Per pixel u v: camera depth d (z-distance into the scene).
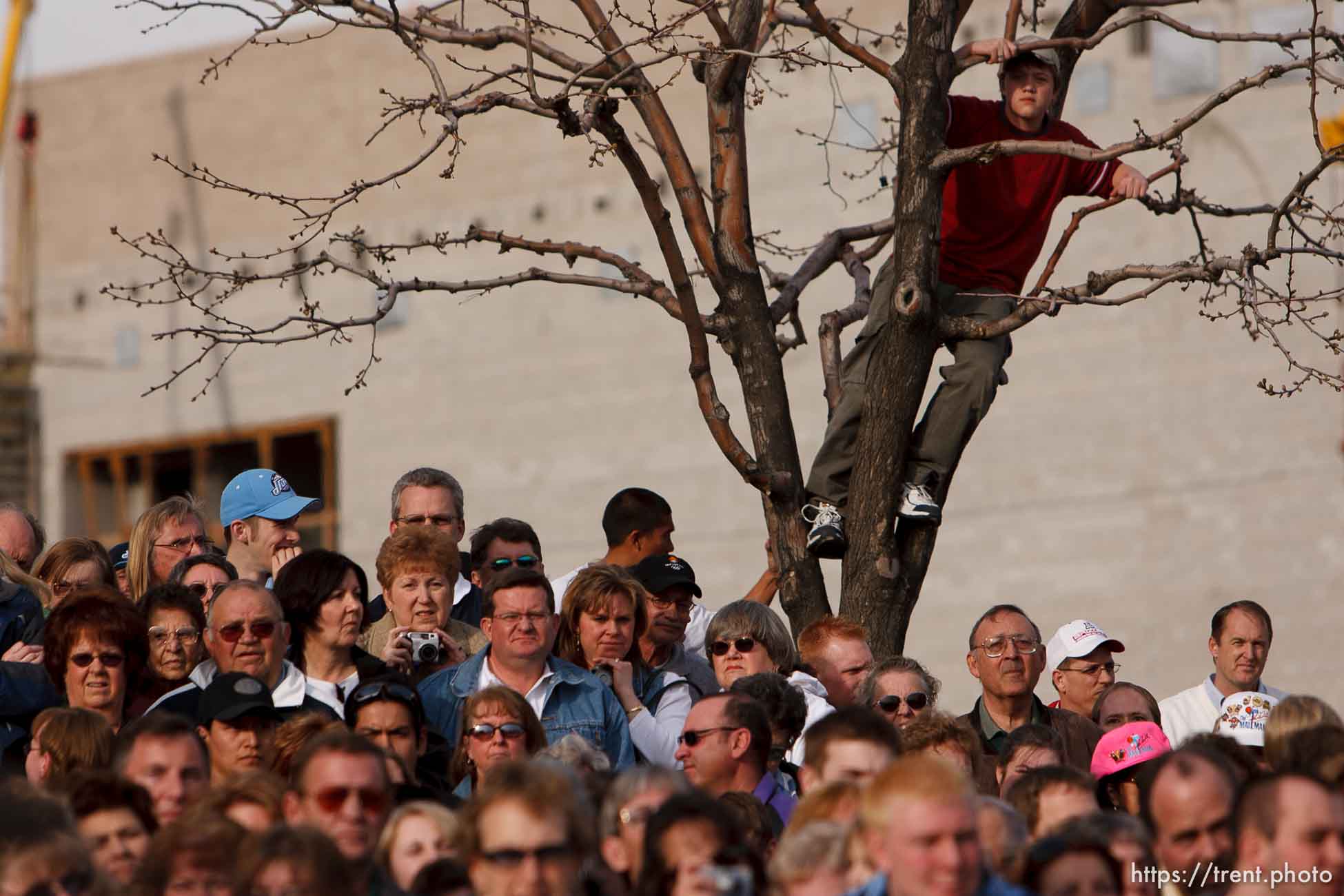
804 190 78.50
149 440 92.50
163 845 18.09
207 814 18.53
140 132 94.50
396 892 19.28
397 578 27.28
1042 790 21.70
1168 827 19.78
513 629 25.91
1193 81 72.31
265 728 23.25
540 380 84.94
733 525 80.62
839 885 18.17
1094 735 29.19
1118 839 18.84
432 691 26.39
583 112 27.67
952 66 28.50
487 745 23.36
